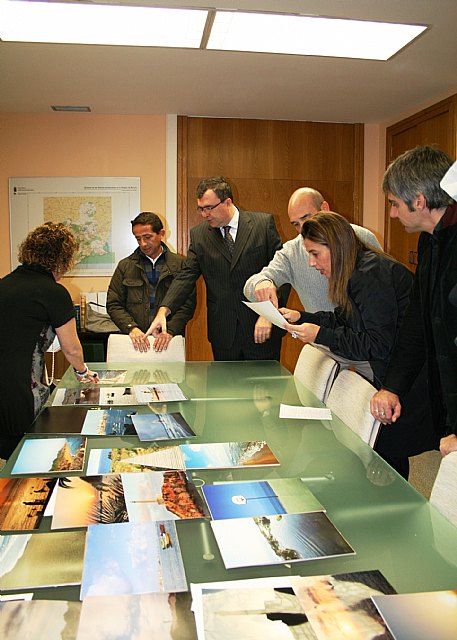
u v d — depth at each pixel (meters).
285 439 1.55
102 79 3.48
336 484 1.25
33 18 2.51
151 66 3.23
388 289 1.83
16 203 4.39
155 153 4.43
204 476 1.29
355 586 0.86
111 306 3.12
